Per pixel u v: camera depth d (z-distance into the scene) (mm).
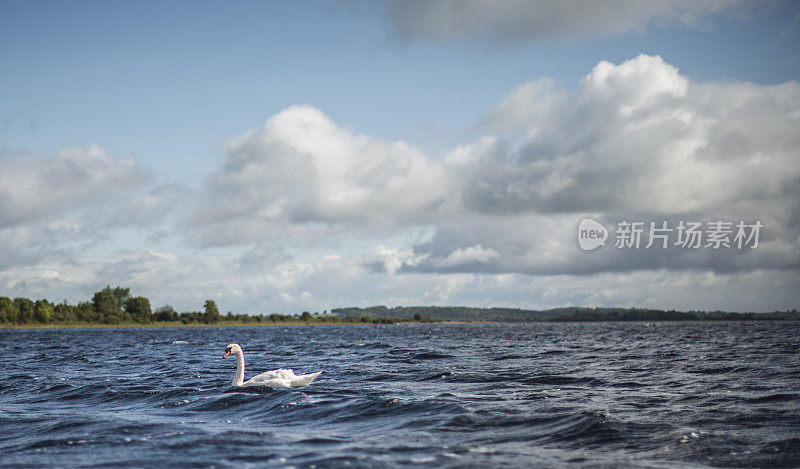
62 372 31688
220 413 17531
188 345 66438
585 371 28938
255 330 165750
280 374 23141
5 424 15961
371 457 11734
